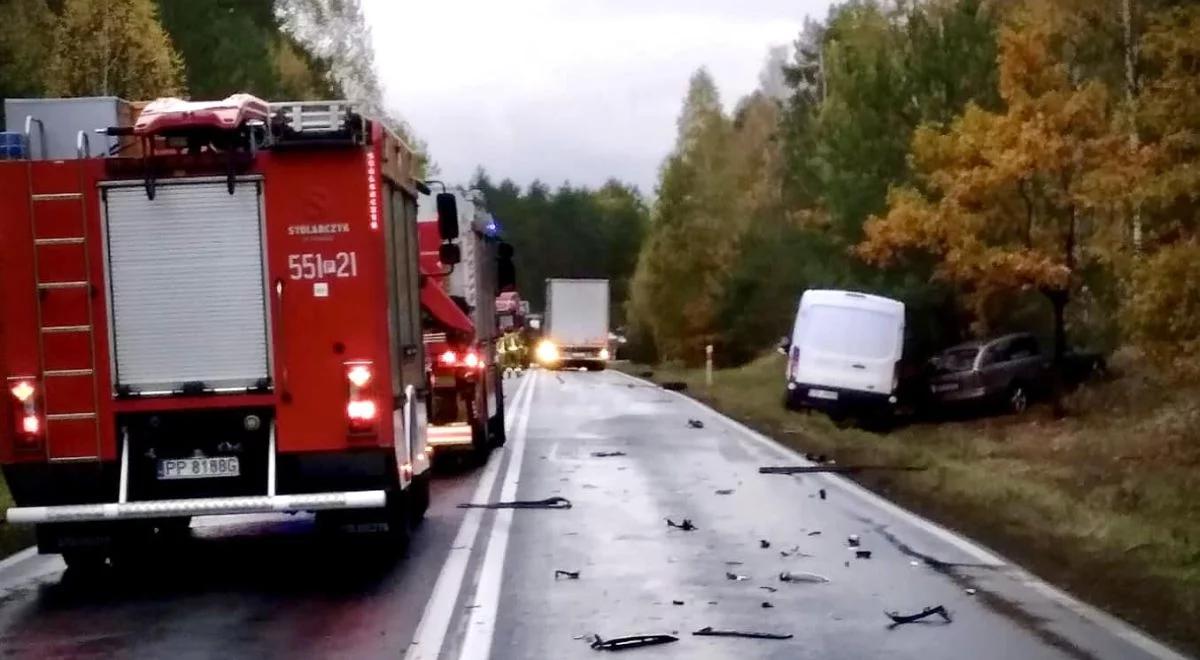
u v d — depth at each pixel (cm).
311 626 941
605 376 6066
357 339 1109
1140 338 1945
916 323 3139
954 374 2942
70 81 3778
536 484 1769
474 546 1270
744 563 1166
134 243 1096
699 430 2695
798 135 5488
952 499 1545
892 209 2781
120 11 3866
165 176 1095
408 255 1298
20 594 1088
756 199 7138
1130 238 2206
